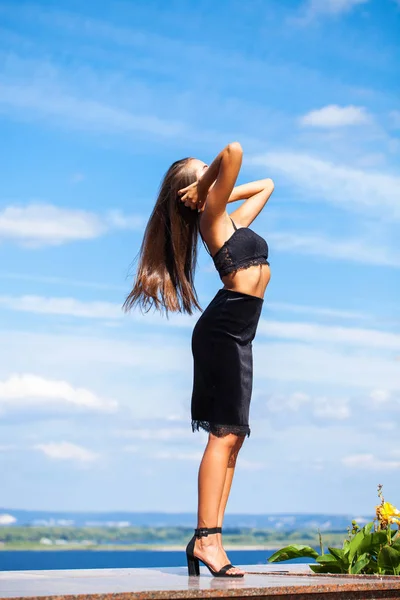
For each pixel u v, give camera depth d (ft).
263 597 11.02
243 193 15.89
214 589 10.59
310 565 16.21
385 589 12.35
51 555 322.55
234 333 13.74
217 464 13.61
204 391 13.83
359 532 16.03
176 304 14.66
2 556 316.81
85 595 9.59
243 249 13.91
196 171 14.61
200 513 13.64
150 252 14.75
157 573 14.02
